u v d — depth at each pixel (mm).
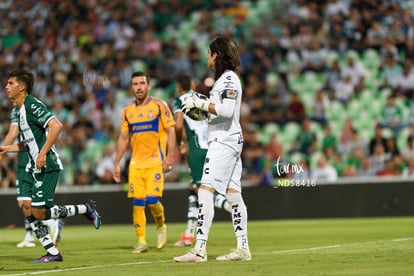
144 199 27766
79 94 63094
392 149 53406
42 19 71688
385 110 59031
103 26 70438
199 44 69688
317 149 56031
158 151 28141
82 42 69500
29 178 24094
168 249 28906
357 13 66875
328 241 31078
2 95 60906
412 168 52312
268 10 70312
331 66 64750
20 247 32000
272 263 21312
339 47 65688
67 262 23234
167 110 28453
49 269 21047
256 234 36562
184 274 18859
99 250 28641
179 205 48531
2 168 50375
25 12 72438
